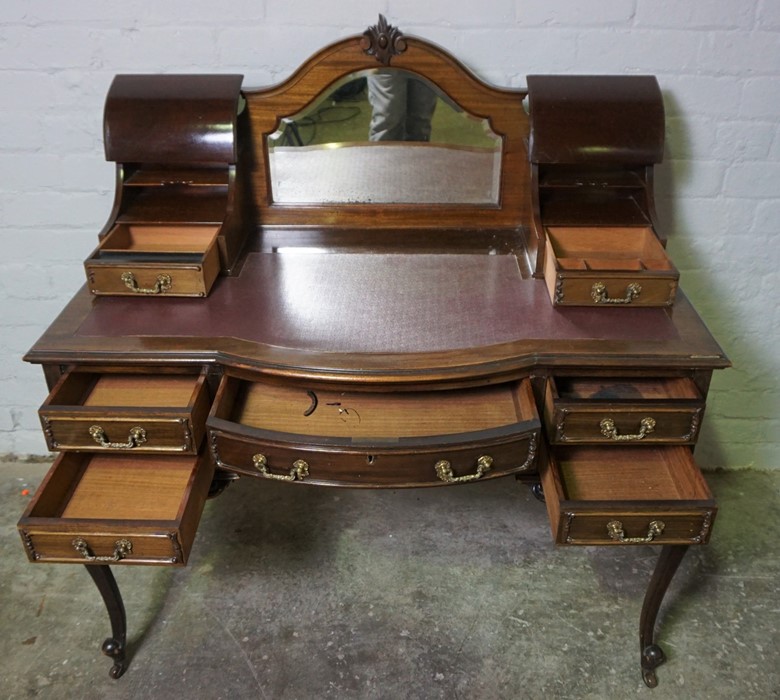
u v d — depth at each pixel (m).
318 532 2.12
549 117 1.63
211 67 1.78
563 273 1.51
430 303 1.57
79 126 1.87
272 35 1.74
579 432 1.46
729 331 2.16
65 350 1.43
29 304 2.14
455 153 1.77
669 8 1.70
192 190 1.73
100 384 1.58
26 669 1.75
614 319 1.52
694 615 1.88
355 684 1.72
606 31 1.73
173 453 1.46
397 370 1.38
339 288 1.62
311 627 1.85
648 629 1.70
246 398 1.55
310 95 1.69
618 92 1.66
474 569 2.01
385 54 1.64
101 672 1.75
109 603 1.66
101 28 1.74
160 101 1.64
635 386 1.57
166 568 2.00
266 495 2.23
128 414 1.41
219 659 1.78
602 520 1.42
